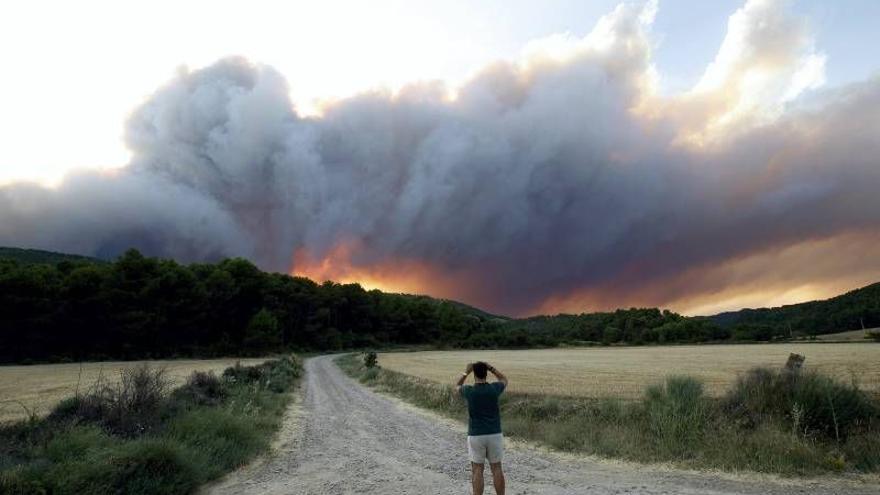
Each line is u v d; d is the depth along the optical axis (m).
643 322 189.38
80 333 83.62
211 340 106.31
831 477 9.07
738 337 152.88
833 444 10.73
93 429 10.73
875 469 9.34
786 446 10.22
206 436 12.29
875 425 11.29
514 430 14.88
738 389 13.59
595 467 10.56
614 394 21.48
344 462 12.18
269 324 109.25
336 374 54.75
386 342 162.38
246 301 119.38
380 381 38.56
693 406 12.73
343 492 9.41
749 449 10.41
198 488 9.84
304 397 30.36
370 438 15.67
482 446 7.46
